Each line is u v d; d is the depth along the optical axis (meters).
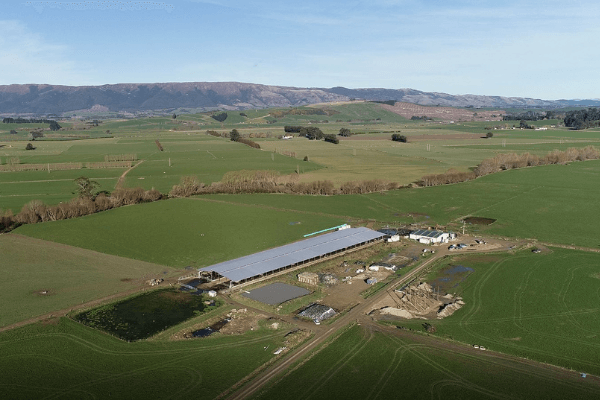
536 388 54.72
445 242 115.56
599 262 97.56
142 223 129.38
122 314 76.06
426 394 53.72
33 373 58.19
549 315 74.38
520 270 94.69
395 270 97.12
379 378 57.06
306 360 61.53
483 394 53.66
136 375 57.94
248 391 54.34
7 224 124.31
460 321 73.19
